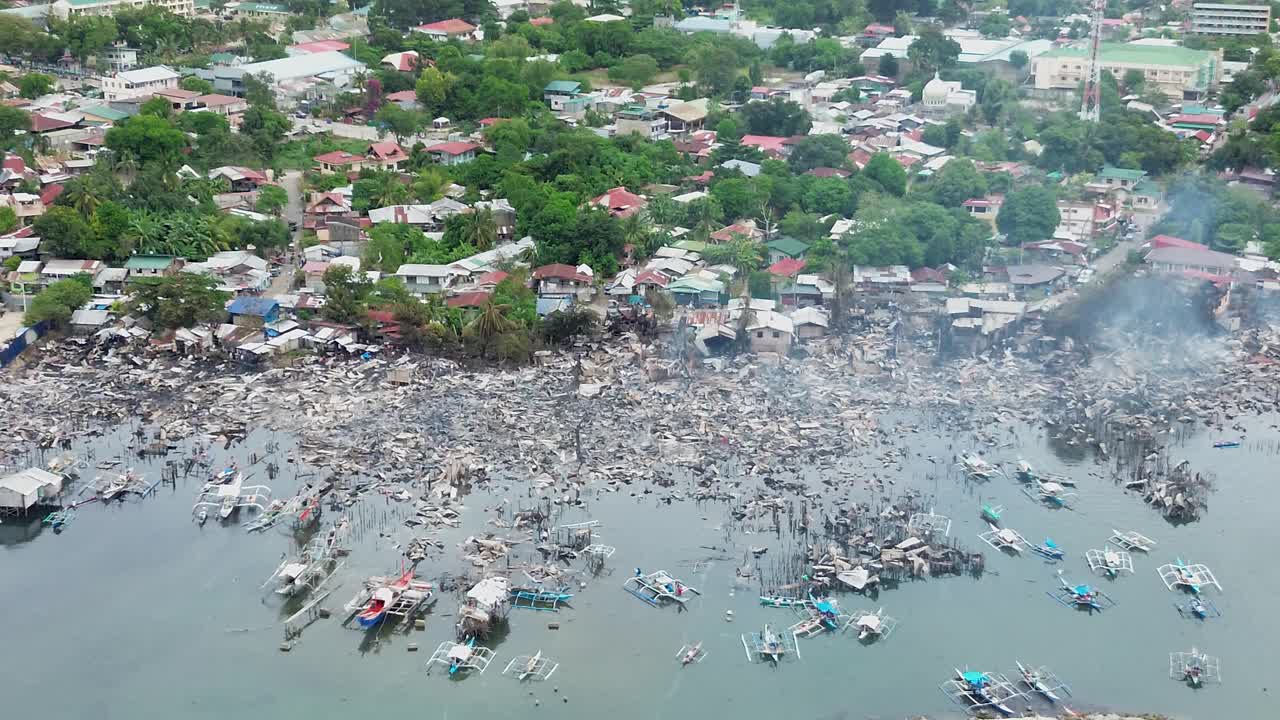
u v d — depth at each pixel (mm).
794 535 172875
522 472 186750
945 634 155250
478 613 154125
